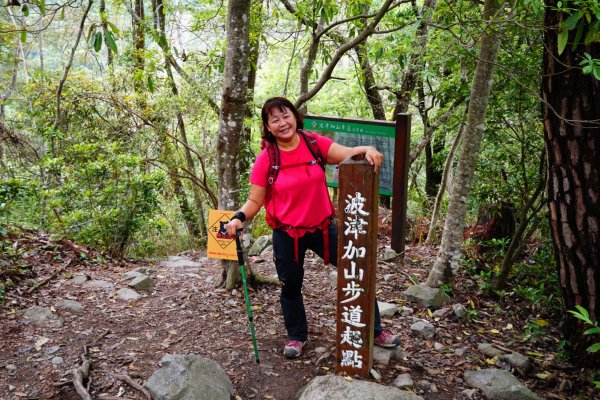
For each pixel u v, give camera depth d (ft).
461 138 19.08
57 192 17.48
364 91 28.19
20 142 25.27
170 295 13.80
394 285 15.07
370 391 8.91
